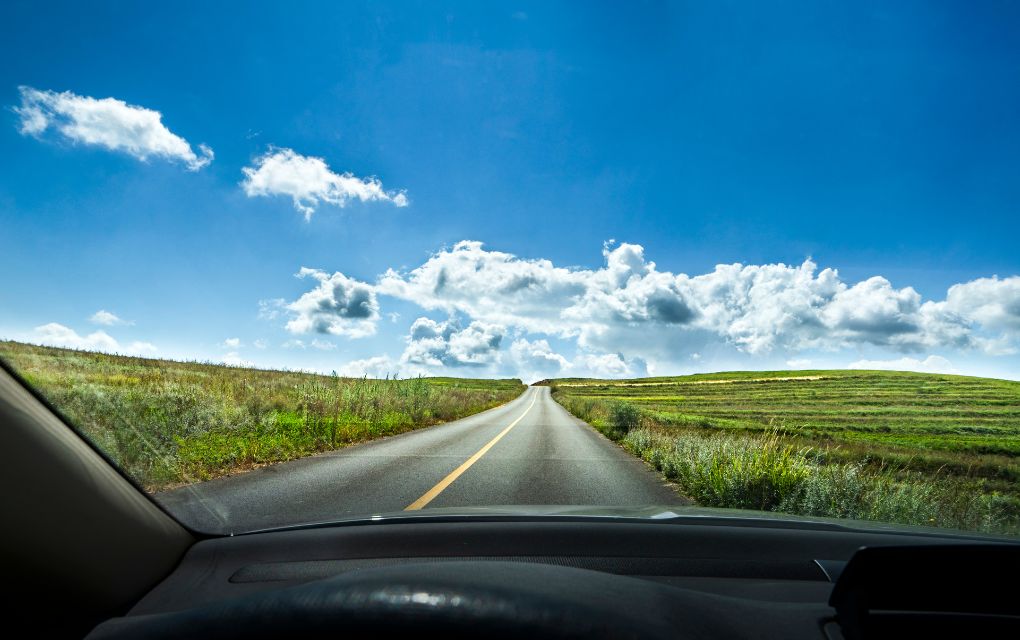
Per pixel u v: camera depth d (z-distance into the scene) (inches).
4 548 52.7
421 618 32.9
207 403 444.8
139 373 716.0
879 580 40.0
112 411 256.5
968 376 5128.0
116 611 64.6
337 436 507.5
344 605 34.1
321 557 88.3
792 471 271.3
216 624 36.1
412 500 255.9
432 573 39.4
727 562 85.4
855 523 109.7
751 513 117.1
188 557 81.0
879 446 930.1
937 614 41.1
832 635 43.0
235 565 82.5
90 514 61.7
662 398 3553.2
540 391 5152.6
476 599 34.2
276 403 602.2
